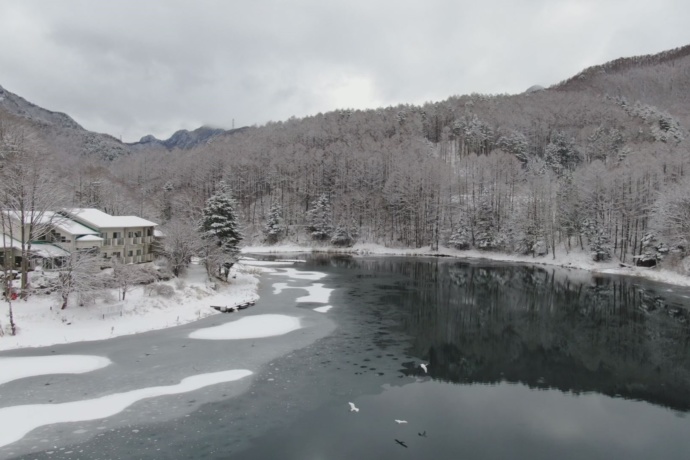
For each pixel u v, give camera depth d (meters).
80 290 34.88
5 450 17.52
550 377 27.16
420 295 51.78
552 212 89.62
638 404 23.52
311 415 21.27
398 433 19.75
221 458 17.38
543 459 17.95
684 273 63.06
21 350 28.83
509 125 168.25
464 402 23.25
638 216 77.88
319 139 179.00
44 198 38.53
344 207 120.81
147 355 28.94
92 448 17.83
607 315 43.06
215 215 54.28
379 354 30.53
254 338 33.34
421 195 109.06
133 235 56.50
